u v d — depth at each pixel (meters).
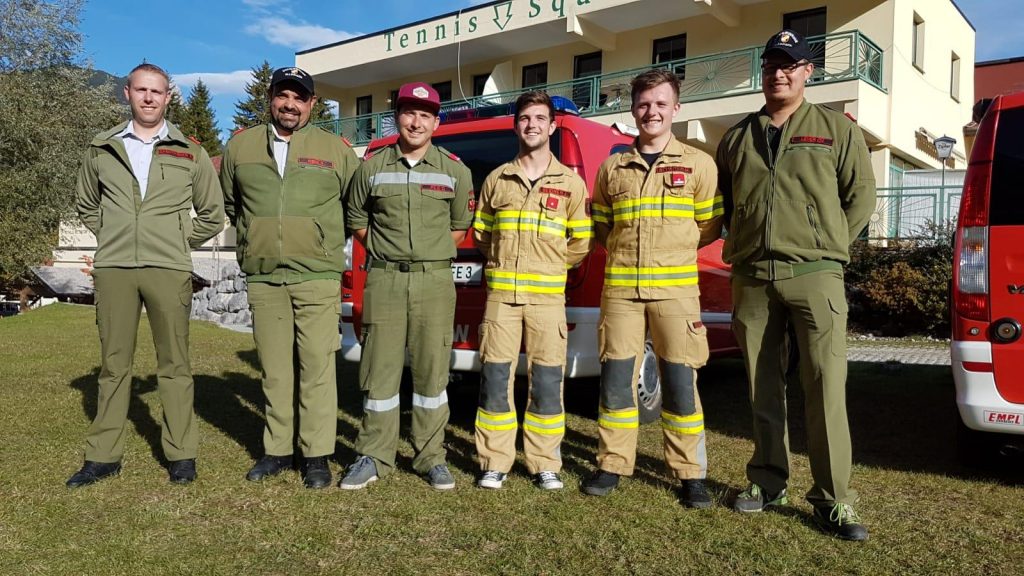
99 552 2.86
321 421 3.79
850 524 3.08
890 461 4.29
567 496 3.59
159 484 3.68
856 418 5.43
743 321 3.41
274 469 3.85
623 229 3.61
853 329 11.85
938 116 17.44
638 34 18.41
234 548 2.94
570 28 17.77
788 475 3.43
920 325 11.31
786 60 3.17
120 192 3.64
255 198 3.74
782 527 3.21
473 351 4.62
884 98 14.49
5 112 19.03
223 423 5.02
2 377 6.57
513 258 3.71
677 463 3.52
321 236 3.81
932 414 5.56
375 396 3.79
